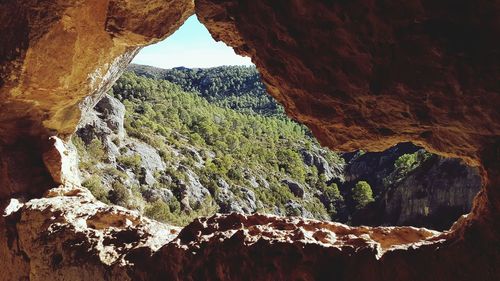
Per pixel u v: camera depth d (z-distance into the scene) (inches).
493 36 126.6
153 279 217.6
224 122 2837.1
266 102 4183.1
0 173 403.5
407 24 139.0
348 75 164.4
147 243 241.6
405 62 147.9
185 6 314.2
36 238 297.3
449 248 152.6
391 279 158.2
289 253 179.2
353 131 191.3
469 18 127.2
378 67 155.3
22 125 406.3
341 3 149.5
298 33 167.9
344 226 221.5
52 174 411.8
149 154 1473.9
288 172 1871.3
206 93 4648.1
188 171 1530.5
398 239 210.8
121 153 1375.5
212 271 198.7
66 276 263.1
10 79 337.7
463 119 149.8
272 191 1615.4
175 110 2444.6
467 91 140.1
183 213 1267.2
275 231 203.0
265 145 2442.2
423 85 149.0
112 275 233.9
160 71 5088.6
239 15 182.5
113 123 1445.6
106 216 293.6
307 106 191.2
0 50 316.5
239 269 189.6
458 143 163.2
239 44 212.5
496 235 146.3
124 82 2443.4
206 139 2235.5
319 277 170.9
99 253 248.1
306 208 1457.9
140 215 297.6
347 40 156.5
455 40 132.6
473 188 649.0
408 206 744.3
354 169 1402.6
